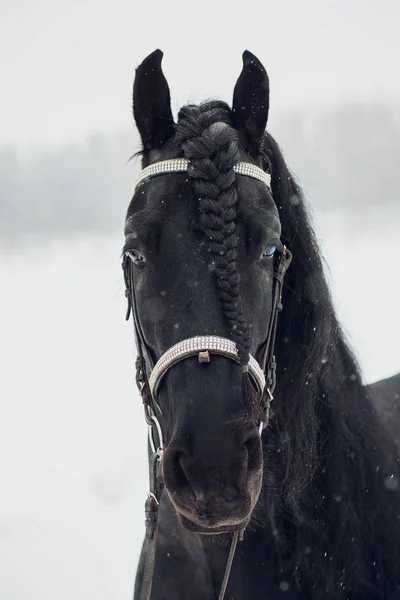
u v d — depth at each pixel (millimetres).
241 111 2740
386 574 2781
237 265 2410
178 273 2393
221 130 2441
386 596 2773
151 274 2471
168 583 2832
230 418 2238
